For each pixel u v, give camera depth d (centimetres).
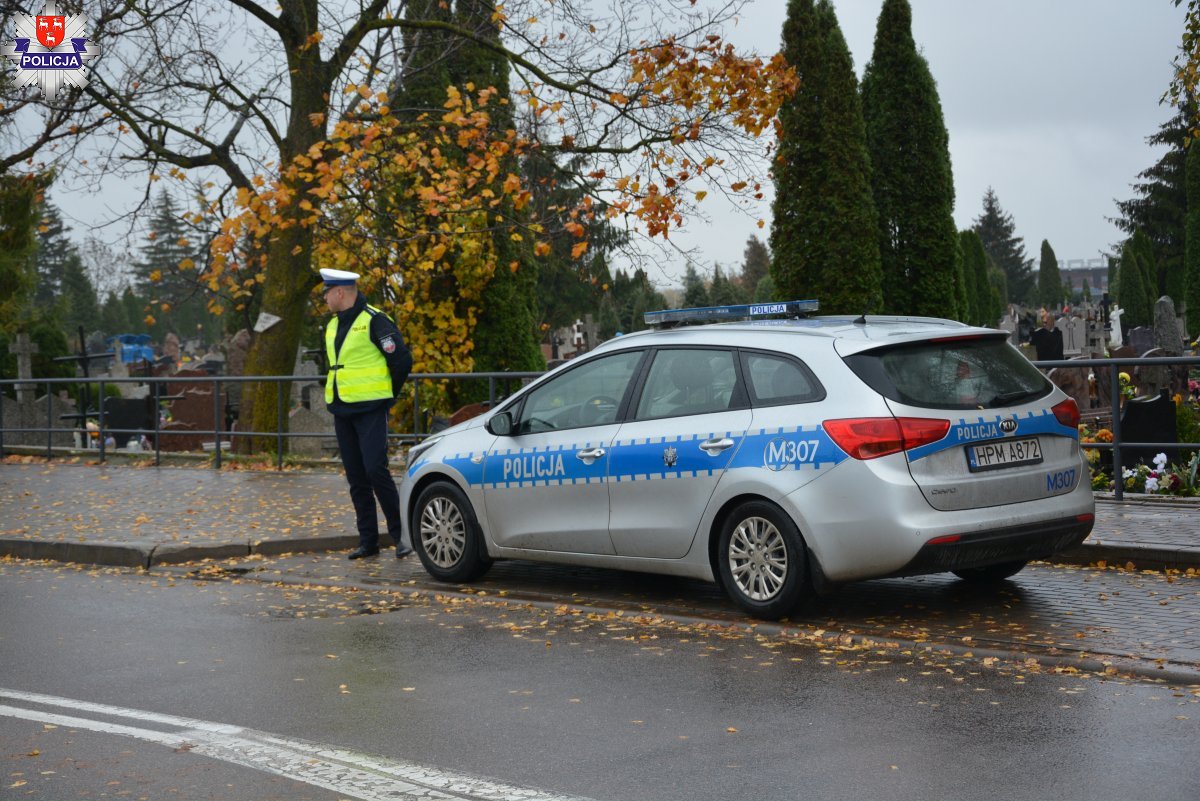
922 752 502
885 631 724
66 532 1155
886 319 811
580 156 1766
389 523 1050
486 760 504
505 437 902
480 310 2069
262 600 883
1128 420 1244
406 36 1975
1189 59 1550
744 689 611
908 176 2189
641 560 823
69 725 564
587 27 1716
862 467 712
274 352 1911
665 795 458
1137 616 734
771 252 2122
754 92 1577
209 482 1511
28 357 2712
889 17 2191
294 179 1773
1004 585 845
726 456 770
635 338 853
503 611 829
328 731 550
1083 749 500
